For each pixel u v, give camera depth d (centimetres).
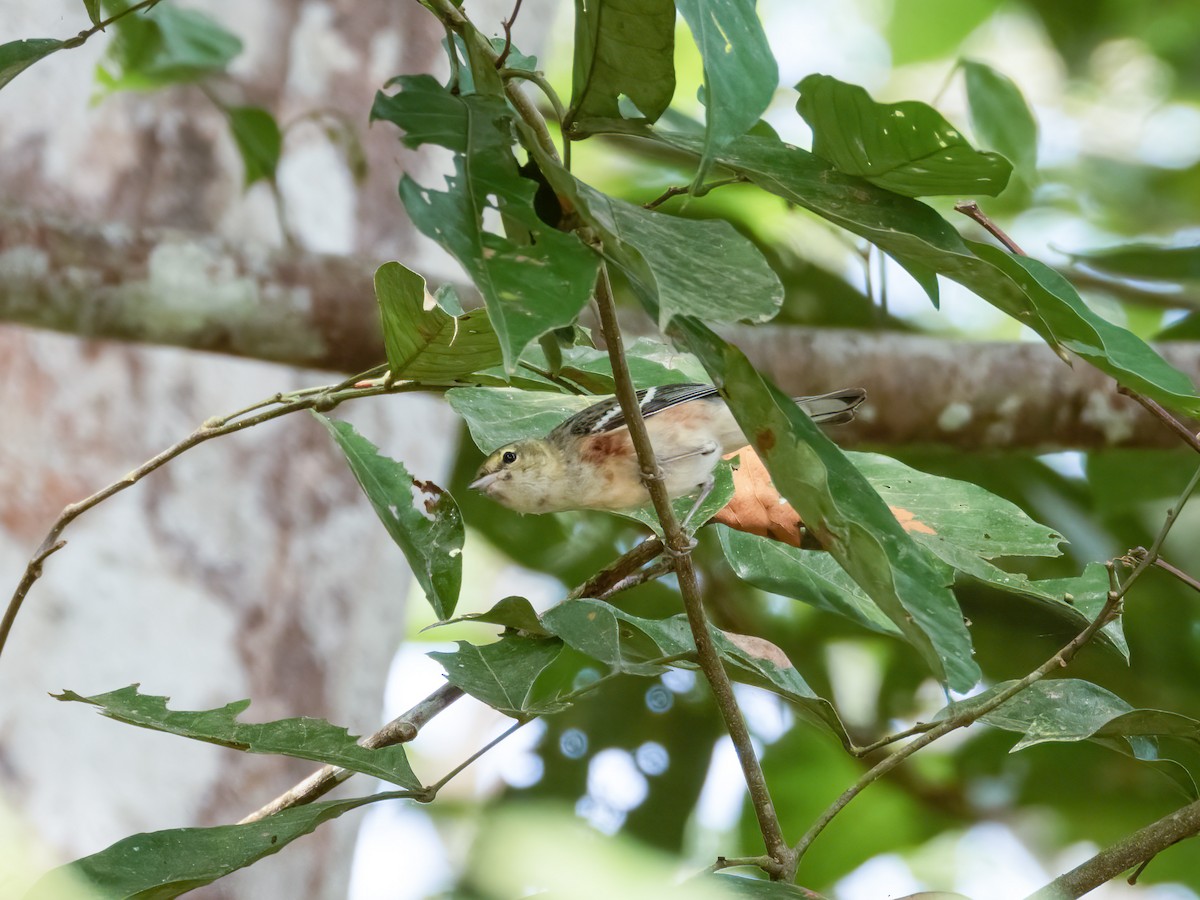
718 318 238
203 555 705
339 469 747
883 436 772
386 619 765
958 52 1198
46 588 671
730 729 344
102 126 726
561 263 243
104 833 652
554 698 358
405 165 787
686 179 1021
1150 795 875
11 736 652
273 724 339
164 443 709
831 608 425
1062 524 902
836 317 1005
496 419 442
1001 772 895
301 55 767
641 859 308
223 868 322
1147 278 884
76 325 639
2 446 679
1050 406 766
